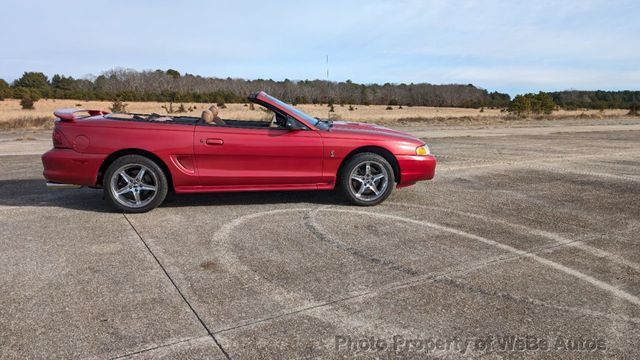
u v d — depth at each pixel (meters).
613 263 3.79
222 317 2.83
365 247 4.10
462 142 14.95
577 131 21.67
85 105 67.38
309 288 3.25
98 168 5.01
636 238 4.47
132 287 3.24
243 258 3.81
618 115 50.00
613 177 7.92
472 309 2.96
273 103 5.37
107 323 2.75
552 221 5.05
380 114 54.69
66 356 2.41
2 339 2.57
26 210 5.27
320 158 5.35
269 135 5.22
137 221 4.87
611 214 5.39
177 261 3.73
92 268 3.58
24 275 3.43
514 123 32.28
